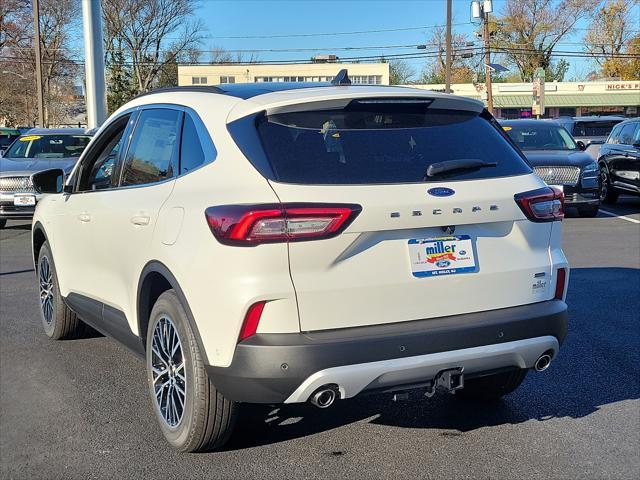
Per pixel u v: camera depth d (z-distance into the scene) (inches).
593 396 178.9
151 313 149.6
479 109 153.6
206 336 127.6
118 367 202.4
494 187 138.9
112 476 136.6
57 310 220.1
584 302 271.7
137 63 2564.0
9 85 2433.6
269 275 120.7
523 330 135.9
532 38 2645.2
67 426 161.2
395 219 126.8
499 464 141.7
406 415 168.1
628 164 581.0
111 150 192.4
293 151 129.9
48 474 137.7
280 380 120.5
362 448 149.6
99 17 569.6
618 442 151.6
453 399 178.9
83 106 2726.4
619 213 561.6
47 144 538.6
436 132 143.9
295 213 121.3
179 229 134.3
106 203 172.1
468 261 135.2
